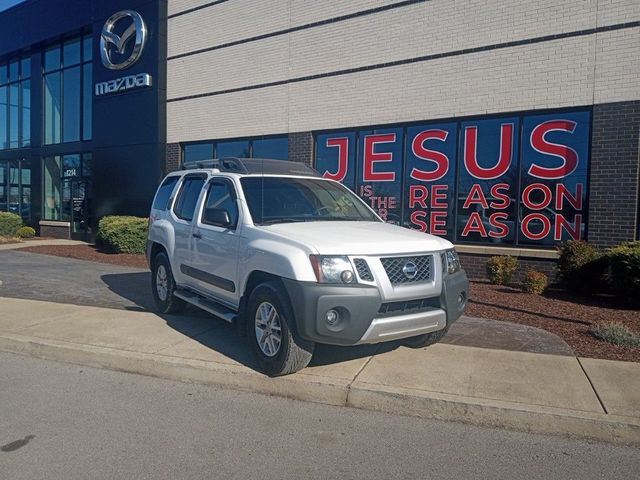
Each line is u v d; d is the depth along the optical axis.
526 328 7.14
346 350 6.10
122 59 17.88
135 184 17.73
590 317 7.80
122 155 18.09
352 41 13.02
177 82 16.81
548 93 10.50
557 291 9.96
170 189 8.16
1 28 23.23
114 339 6.52
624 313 8.05
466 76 11.42
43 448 4.06
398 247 5.25
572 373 5.37
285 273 5.05
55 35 20.72
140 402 5.00
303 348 5.14
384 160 12.73
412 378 5.21
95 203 18.98
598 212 10.02
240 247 5.84
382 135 12.73
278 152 14.71
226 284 6.12
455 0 11.49
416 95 12.09
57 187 21.55
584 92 10.12
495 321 7.54
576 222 10.44
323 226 5.78
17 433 4.32
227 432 4.37
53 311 8.01
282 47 14.30
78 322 7.34
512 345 6.36
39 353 6.37
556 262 10.23
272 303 5.25
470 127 11.52
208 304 6.66
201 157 16.47
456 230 11.75
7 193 24.56
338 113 13.31
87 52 20.11
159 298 7.93
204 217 6.80
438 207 11.98
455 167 11.75
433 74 11.84
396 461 3.92
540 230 10.80
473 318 7.72
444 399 4.71
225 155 15.90
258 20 14.79
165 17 17.05
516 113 10.95
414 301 5.27
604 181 9.96
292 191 6.56
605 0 9.88
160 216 8.08
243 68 15.16
